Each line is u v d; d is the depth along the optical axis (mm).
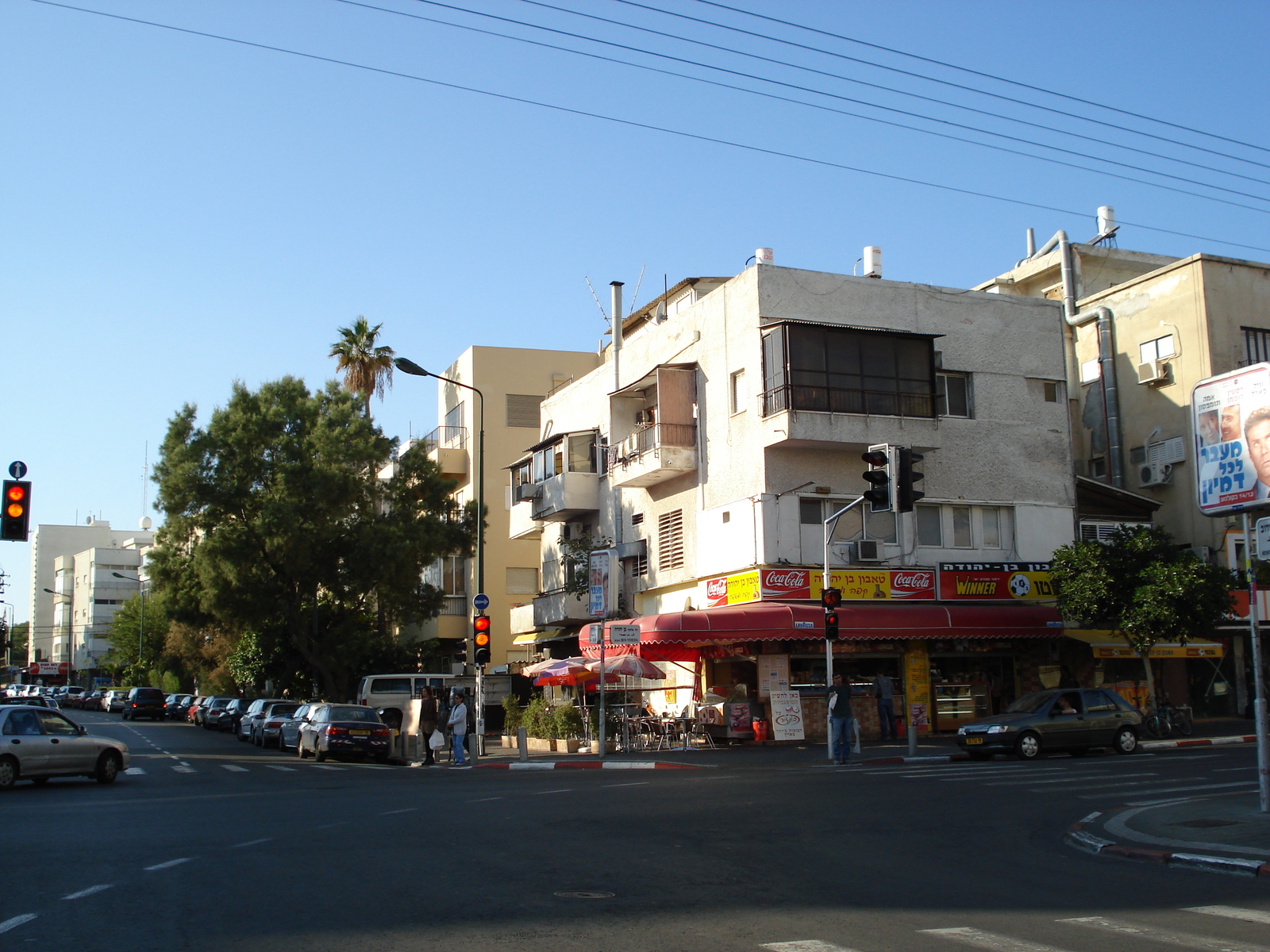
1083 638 33031
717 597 33125
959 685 34125
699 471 34750
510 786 19875
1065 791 17625
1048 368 36438
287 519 42719
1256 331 38438
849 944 7539
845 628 30453
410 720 33906
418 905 8719
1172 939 7754
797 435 30984
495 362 54656
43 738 21562
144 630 95375
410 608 47469
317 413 46594
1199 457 14500
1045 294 46812
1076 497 36375
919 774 20953
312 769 27531
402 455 49031
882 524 33219
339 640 46781
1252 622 14062
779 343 31734
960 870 10703
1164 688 34750
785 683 31031
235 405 46062
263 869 10438
